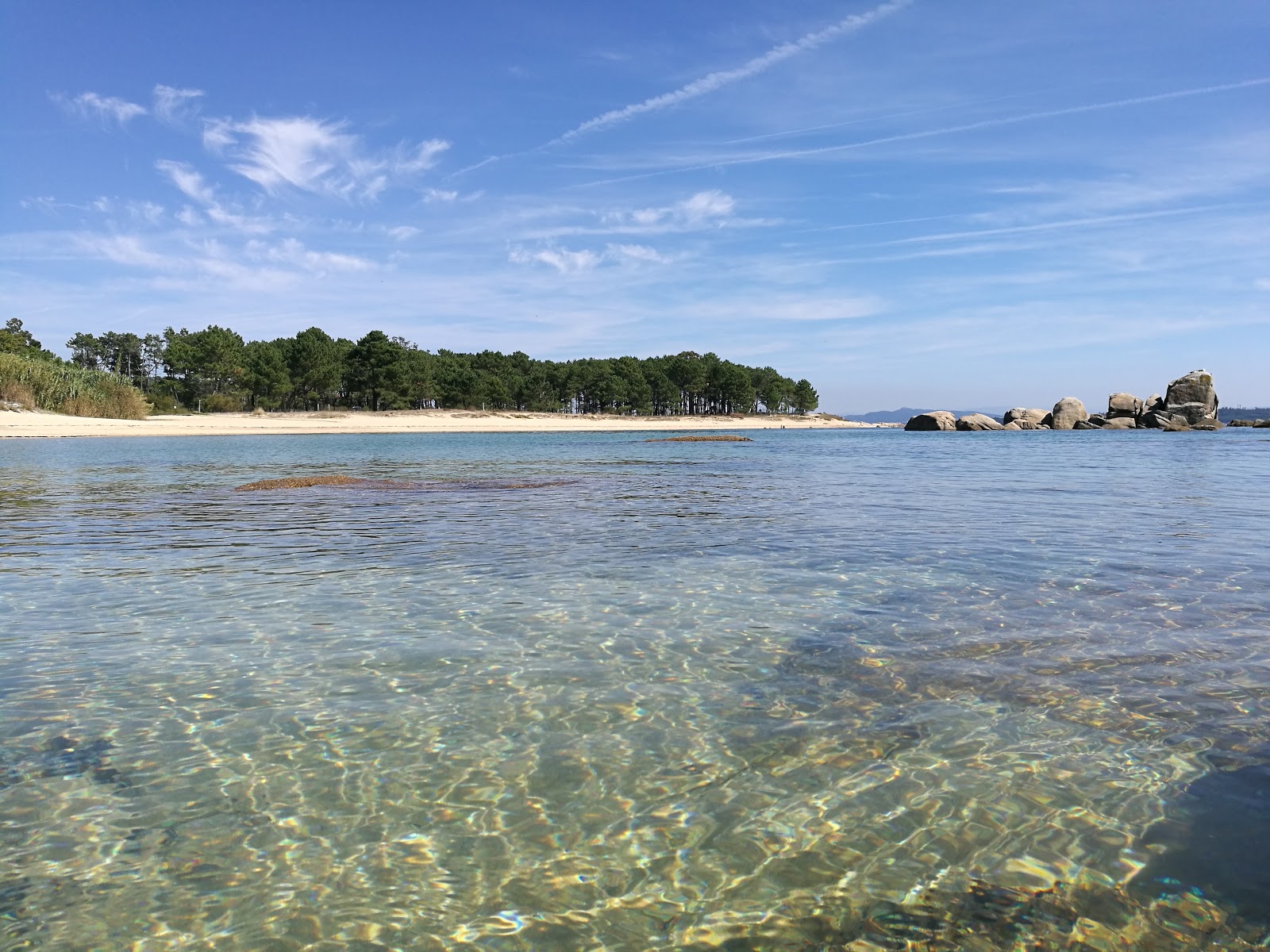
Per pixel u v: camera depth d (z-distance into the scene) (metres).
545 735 4.95
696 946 3.08
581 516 15.38
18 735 4.96
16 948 3.04
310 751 4.75
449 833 3.89
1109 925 3.12
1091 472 26.30
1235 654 6.19
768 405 180.38
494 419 108.56
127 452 37.75
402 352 109.88
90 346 145.62
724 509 16.34
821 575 9.45
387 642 6.87
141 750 4.76
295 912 3.30
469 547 11.70
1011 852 3.63
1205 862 3.51
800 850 3.70
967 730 4.90
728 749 4.72
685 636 6.95
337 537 12.75
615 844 3.78
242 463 31.80
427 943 3.11
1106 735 4.78
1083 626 7.04
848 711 5.24
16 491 20.08
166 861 3.66
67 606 8.14
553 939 3.13
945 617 7.43
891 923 3.18
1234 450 40.84
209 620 7.57
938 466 30.34
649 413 154.62
